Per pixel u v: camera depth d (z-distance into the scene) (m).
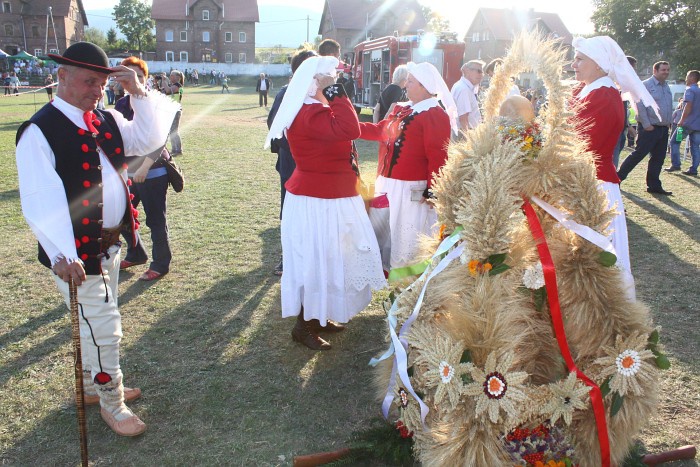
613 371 2.53
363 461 2.93
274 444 3.05
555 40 2.81
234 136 15.42
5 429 3.11
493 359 2.38
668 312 4.67
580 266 2.64
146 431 3.14
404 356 2.73
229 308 4.66
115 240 3.07
